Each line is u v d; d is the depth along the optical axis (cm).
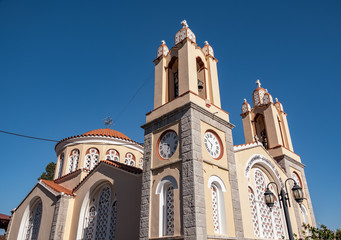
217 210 1310
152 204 1322
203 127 1406
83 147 2372
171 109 1485
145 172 1435
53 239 1708
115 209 1648
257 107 2323
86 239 1711
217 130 1503
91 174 1873
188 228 1112
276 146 2081
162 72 1692
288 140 2250
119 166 1688
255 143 1828
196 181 1192
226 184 1385
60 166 2458
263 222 1647
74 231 1761
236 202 1375
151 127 1551
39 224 2006
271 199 1118
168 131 1449
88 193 1823
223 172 1405
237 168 1591
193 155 1246
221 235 1204
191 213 1127
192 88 1473
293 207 1850
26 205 2139
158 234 1219
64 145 2484
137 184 1525
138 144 2523
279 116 2366
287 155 2069
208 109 1500
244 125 2306
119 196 1603
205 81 1655
